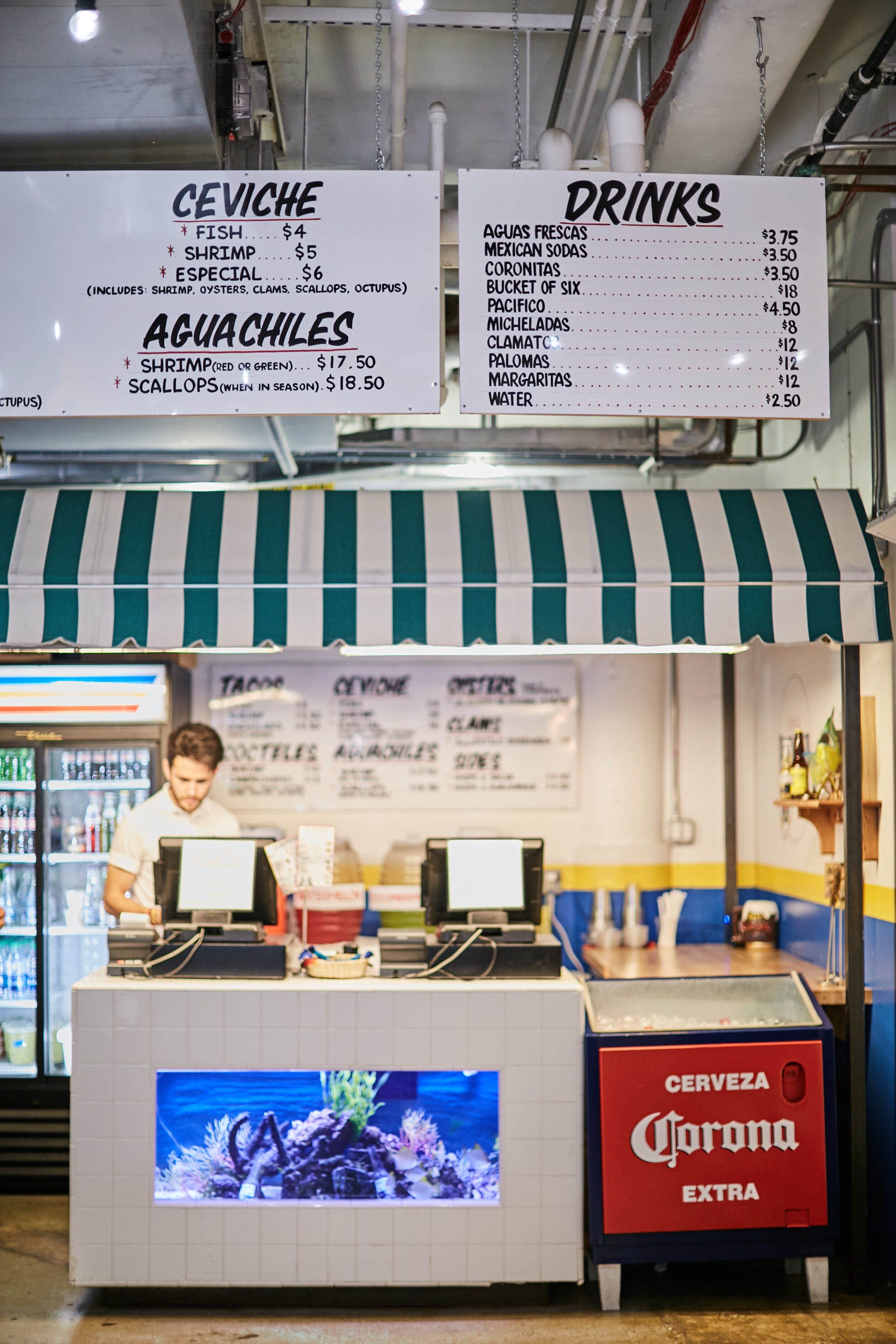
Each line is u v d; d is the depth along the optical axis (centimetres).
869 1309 398
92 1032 399
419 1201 398
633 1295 411
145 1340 376
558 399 319
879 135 393
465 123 450
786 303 324
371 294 319
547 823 591
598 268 322
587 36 416
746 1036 404
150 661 536
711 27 349
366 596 403
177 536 414
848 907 421
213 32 352
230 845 424
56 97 334
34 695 534
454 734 593
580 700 594
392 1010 400
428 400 317
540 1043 401
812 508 425
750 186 325
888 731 424
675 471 611
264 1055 399
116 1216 395
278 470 592
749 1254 400
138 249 319
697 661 596
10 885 543
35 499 424
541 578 404
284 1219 394
